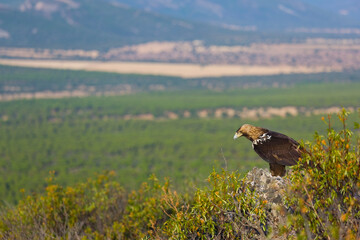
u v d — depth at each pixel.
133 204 16.38
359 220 8.76
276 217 10.37
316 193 9.38
